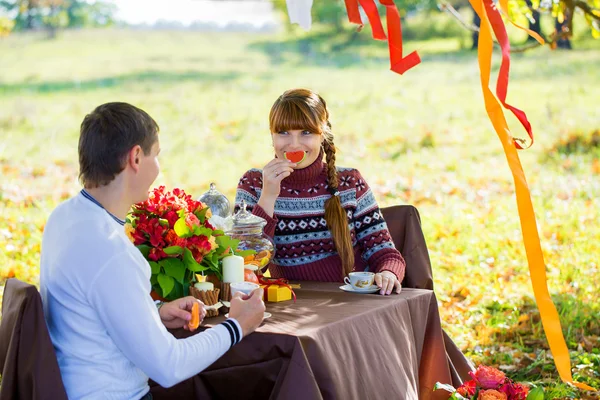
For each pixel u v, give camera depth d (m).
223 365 2.50
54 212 2.25
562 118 14.14
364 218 3.54
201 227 2.70
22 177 11.38
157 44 25.56
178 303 2.51
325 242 3.48
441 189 9.94
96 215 2.18
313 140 3.39
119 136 2.18
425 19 24.84
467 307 5.51
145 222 2.65
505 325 5.04
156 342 2.11
